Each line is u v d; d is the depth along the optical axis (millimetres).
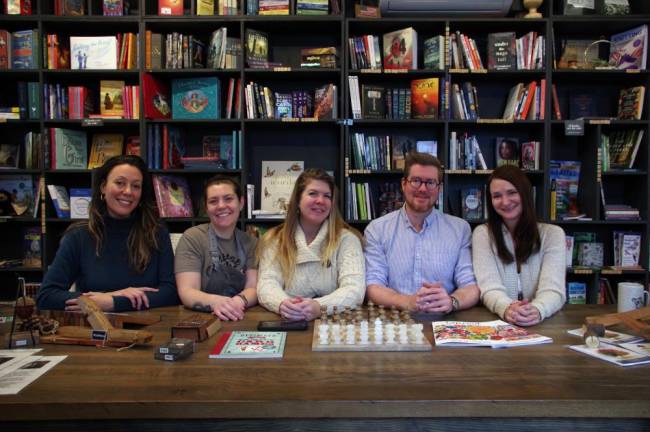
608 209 3186
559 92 3418
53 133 3143
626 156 3221
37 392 997
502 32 3248
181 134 3371
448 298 1686
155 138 3145
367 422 985
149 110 3094
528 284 1881
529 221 1844
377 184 3395
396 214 2139
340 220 1960
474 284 1896
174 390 1008
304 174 1899
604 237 3416
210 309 1725
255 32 3125
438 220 2102
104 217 1940
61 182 3377
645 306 1601
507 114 3234
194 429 996
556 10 3230
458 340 1330
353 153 3195
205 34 3330
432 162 1971
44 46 3131
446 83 3074
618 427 1003
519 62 3127
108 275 1902
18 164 3336
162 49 3104
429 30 3244
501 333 1413
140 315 1678
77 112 3184
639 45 3121
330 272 1884
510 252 1885
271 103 3162
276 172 3375
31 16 3086
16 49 3145
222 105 3283
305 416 957
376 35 3332
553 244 1860
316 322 1490
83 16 3094
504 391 1000
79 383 1047
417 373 1104
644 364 1161
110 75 3219
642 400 959
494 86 3396
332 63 3105
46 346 1316
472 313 1708
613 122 3094
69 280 1889
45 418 953
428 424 985
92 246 1906
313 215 1841
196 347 1301
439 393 988
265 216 3174
